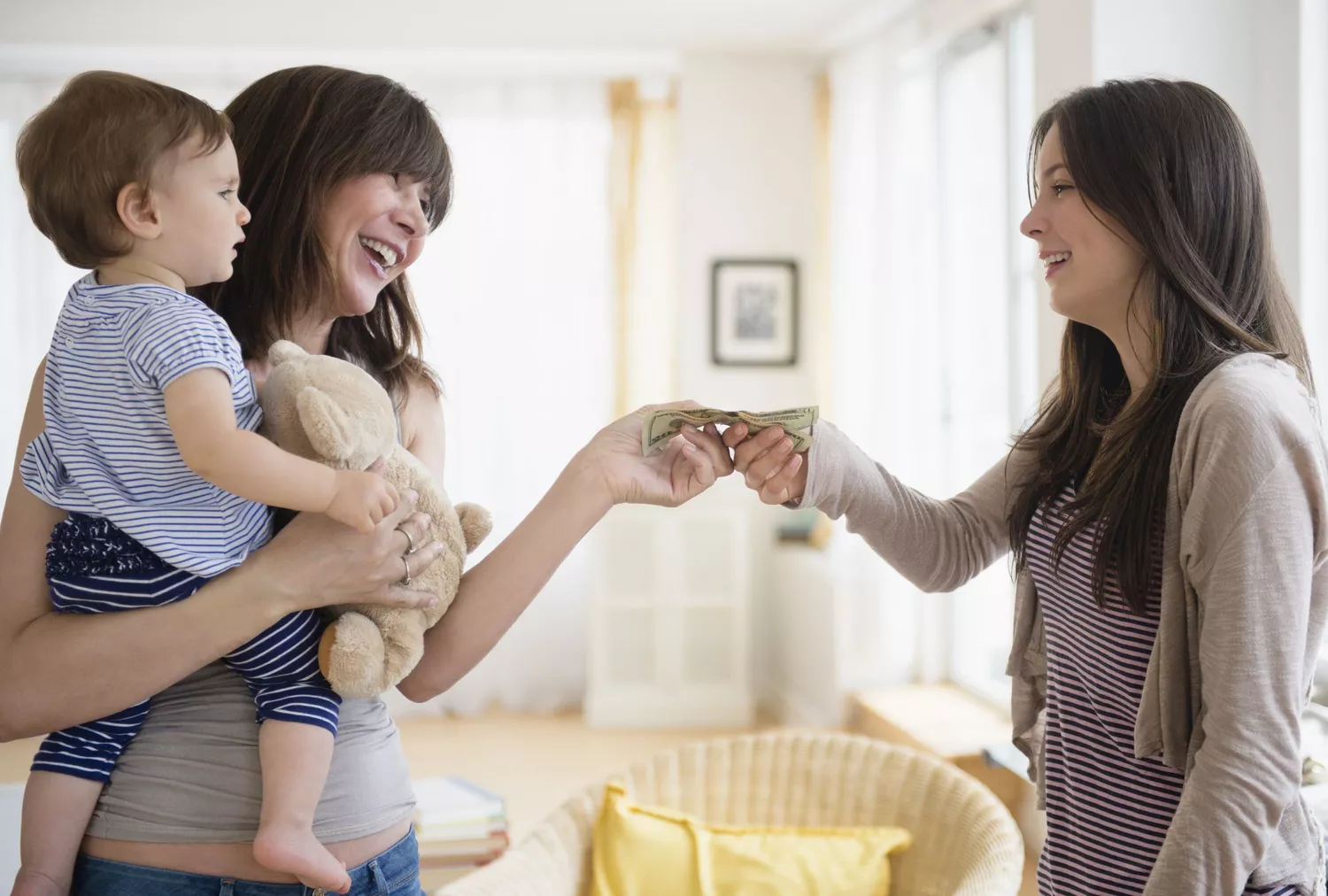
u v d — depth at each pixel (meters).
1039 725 1.58
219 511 1.15
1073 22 2.78
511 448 5.19
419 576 1.23
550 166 5.19
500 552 1.33
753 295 5.23
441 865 2.55
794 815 2.50
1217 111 1.35
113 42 4.90
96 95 1.12
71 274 5.01
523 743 4.80
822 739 2.53
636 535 5.06
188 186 1.14
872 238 4.48
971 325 4.07
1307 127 2.55
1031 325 3.69
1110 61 2.71
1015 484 1.55
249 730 1.16
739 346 5.23
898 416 4.23
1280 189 2.60
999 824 2.16
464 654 1.29
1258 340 1.32
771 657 5.33
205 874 1.13
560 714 5.25
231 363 1.12
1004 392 3.84
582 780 4.32
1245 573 1.16
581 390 5.22
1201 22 2.71
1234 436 1.19
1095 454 1.45
